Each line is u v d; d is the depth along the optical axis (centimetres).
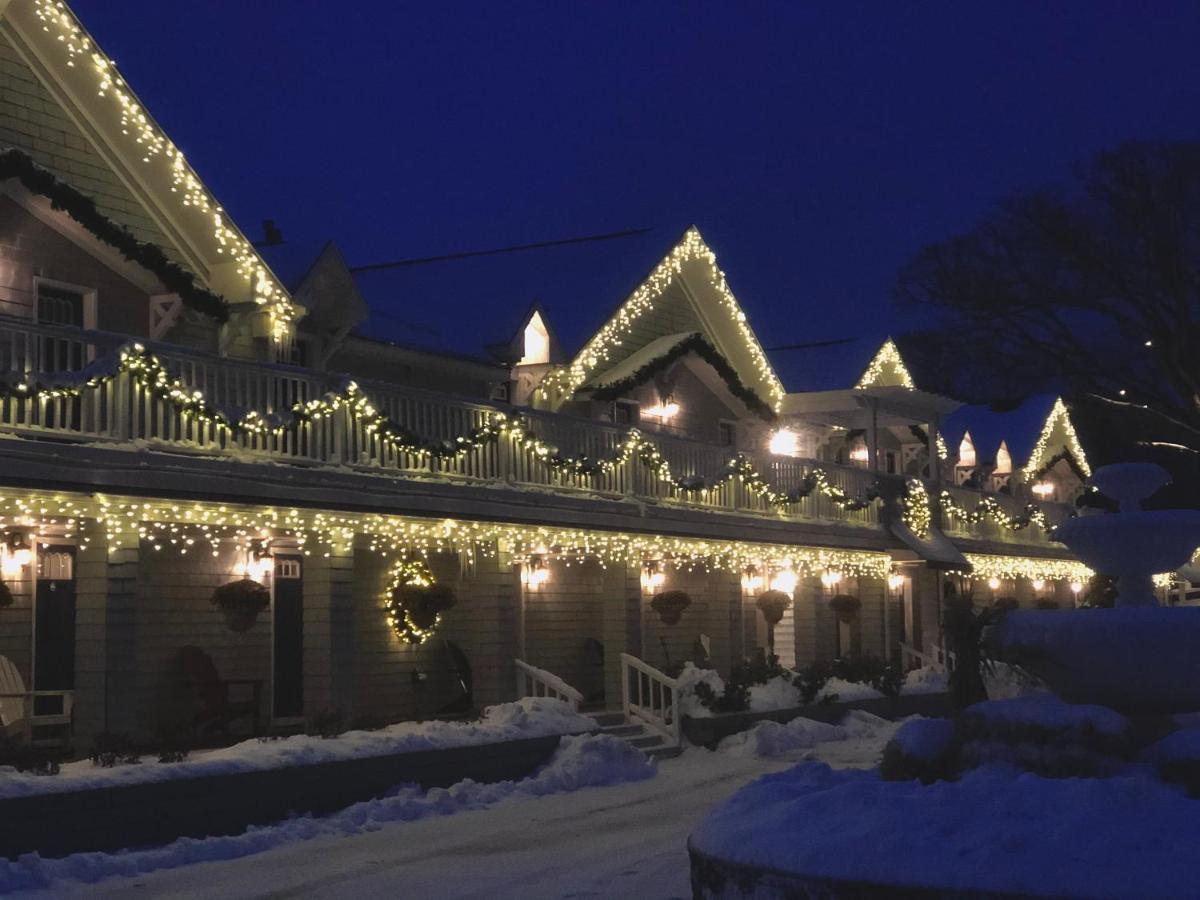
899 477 3834
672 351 3158
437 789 1906
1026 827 816
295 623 2247
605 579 2722
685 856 1444
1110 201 4897
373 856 1520
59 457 1644
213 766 1642
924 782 1017
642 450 2762
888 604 3859
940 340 5766
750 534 3072
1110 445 6419
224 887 1355
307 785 1747
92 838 1483
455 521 2233
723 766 2370
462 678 2470
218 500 1820
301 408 1970
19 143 1930
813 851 834
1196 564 5219
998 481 5212
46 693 1727
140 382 1753
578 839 1603
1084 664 1029
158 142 2081
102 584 1747
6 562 1850
